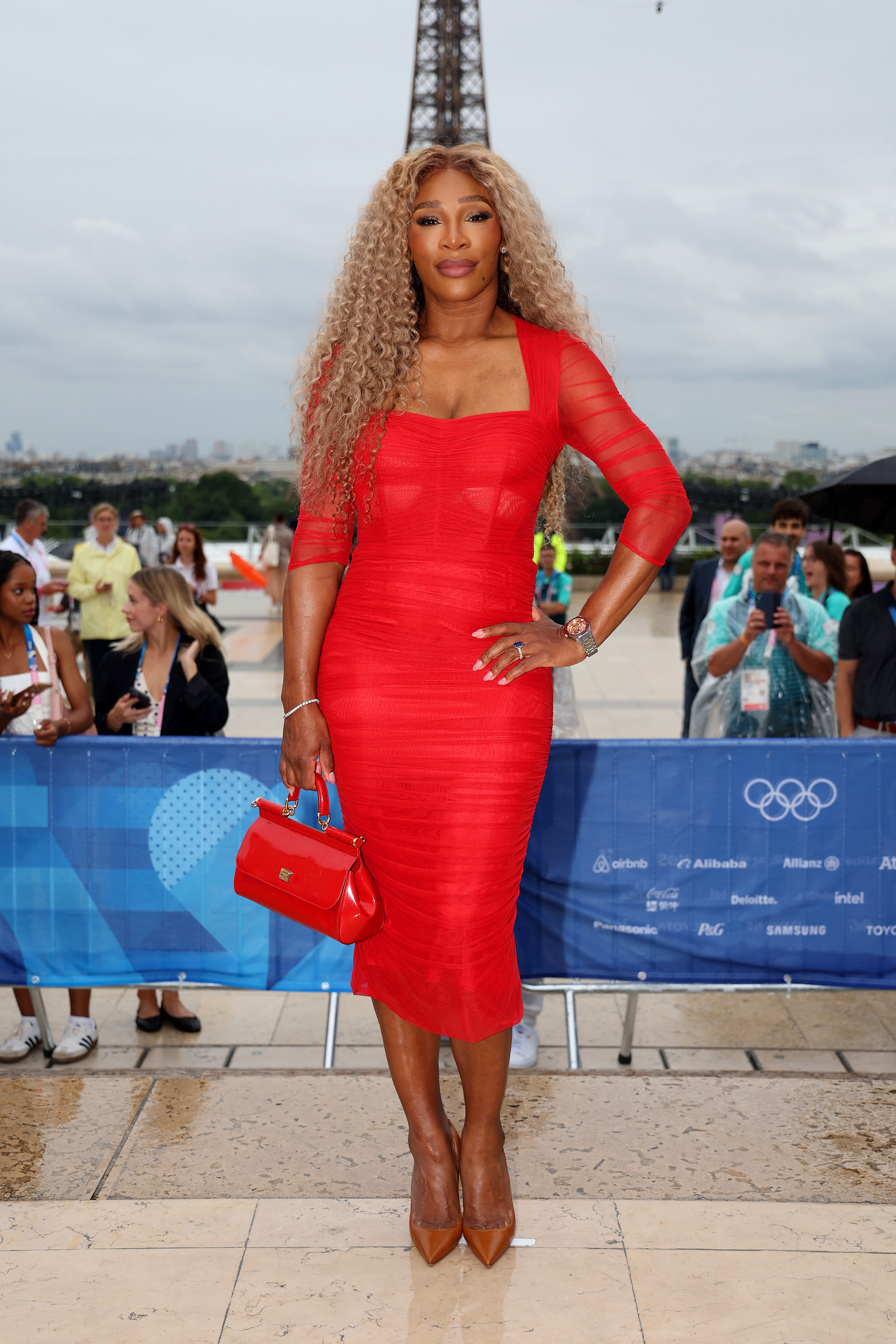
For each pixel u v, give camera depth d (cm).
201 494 6094
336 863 217
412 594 211
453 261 212
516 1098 310
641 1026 427
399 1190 265
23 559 405
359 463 213
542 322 227
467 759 211
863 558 722
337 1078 325
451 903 216
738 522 663
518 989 228
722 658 521
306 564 223
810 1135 289
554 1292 212
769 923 359
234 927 365
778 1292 211
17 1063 400
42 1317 204
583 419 213
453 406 213
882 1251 223
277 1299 210
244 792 361
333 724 219
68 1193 264
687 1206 239
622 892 360
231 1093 316
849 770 353
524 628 208
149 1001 424
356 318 215
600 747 354
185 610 431
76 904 367
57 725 364
